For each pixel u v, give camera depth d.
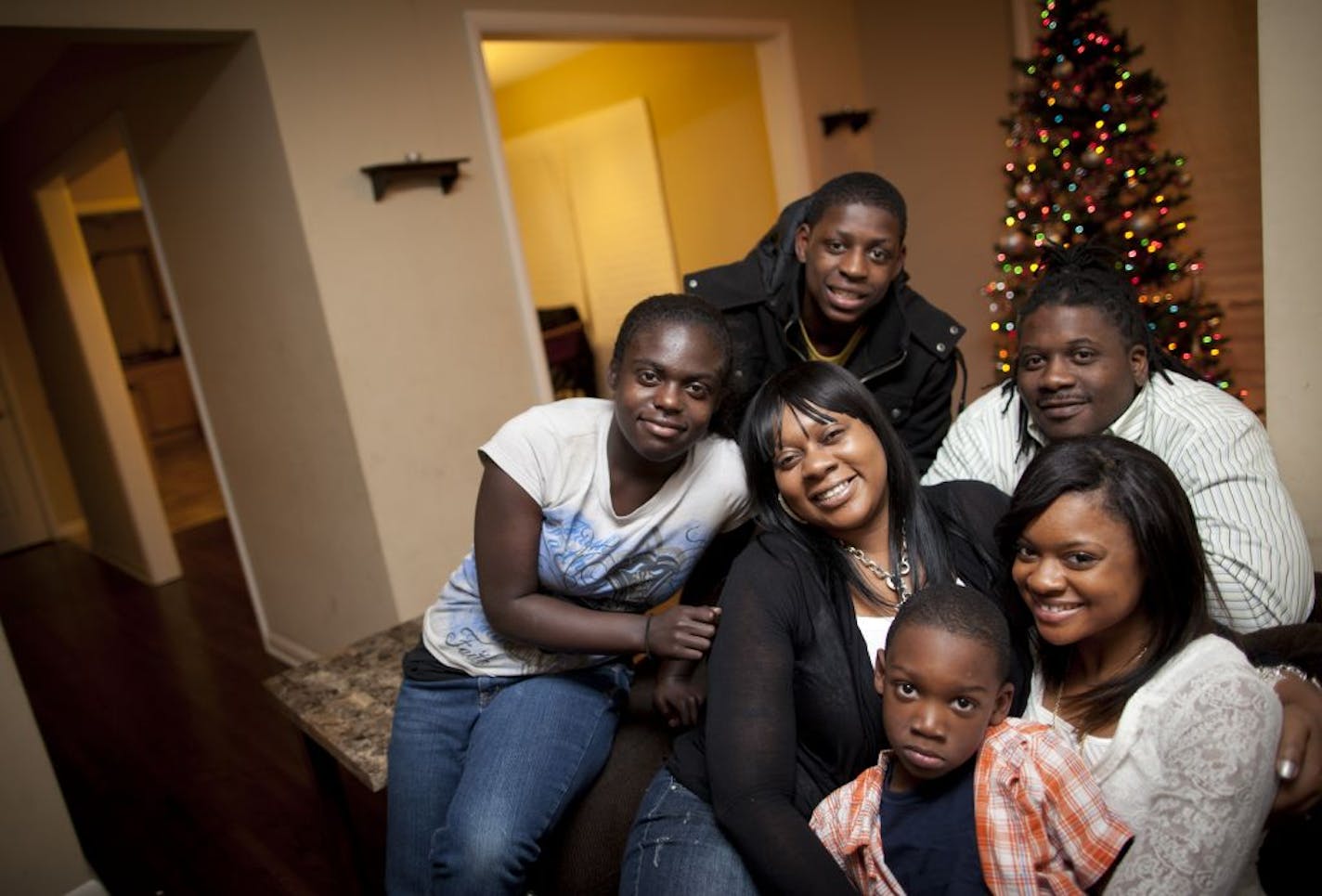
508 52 5.16
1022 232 3.61
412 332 3.10
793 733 1.19
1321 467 1.74
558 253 6.45
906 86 4.59
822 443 1.29
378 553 3.10
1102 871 1.00
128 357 9.62
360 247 2.95
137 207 5.78
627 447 1.34
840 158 4.67
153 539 5.10
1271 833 1.16
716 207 5.36
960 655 1.04
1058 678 1.19
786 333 1.97
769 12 4.23
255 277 3.15
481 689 1.57
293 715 1.99
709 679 1.25
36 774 2.27
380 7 2.95
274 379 3.27
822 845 1.11
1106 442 1.10
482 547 1.41
